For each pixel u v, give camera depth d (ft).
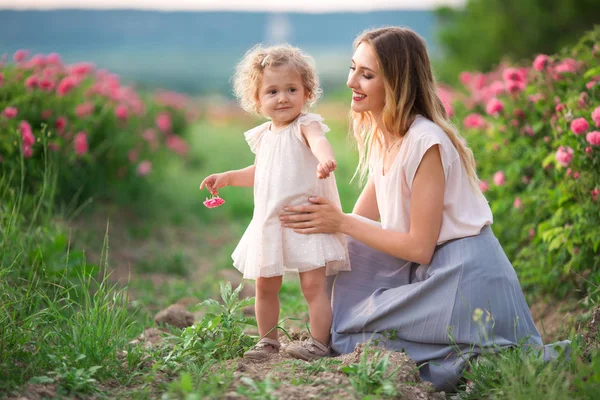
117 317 11.47
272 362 10.45
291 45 11.23
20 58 20.71
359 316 10.66
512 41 57.11
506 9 57.72
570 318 12.53
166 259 20.74
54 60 21.98
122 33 391.45
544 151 15.28
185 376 8.66
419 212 10.34
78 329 10.55
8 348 9.92
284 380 9.59
